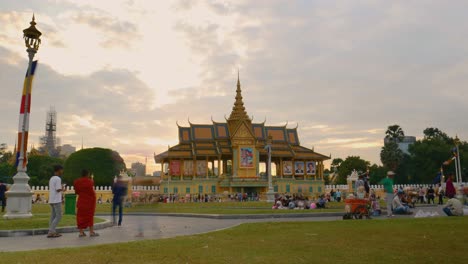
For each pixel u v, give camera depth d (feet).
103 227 64.59
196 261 31.89
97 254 34.86
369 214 75.31
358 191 88.12
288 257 33.35
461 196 104.37
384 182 80.48
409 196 124.88
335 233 48.19
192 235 48.29
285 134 344.90
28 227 57.93
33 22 82.48
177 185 295.28
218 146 313.73
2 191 106.22
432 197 154.71
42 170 327.47
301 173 327.88
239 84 338.95
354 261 31.76
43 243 45.91
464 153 362.33
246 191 308.19
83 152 283.38
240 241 42.57
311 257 33.30
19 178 74.49
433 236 45.03
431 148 364.99
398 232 48.47
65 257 33.47
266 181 302.45
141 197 69.82
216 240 43.50
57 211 51.83
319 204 118.73
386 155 385.09
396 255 34.22
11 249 41.11
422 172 368.48
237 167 305.94
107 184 278.87
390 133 407.44
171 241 42.83
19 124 79.10
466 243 40.34
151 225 66.39
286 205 131.34
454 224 56.18
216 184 302.04
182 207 152.15
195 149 310.45
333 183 472.85
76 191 52.54
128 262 31.55
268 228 54.70
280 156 323.16
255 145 312.09
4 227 57.11
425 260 32.27
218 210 109.19
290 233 48.88
